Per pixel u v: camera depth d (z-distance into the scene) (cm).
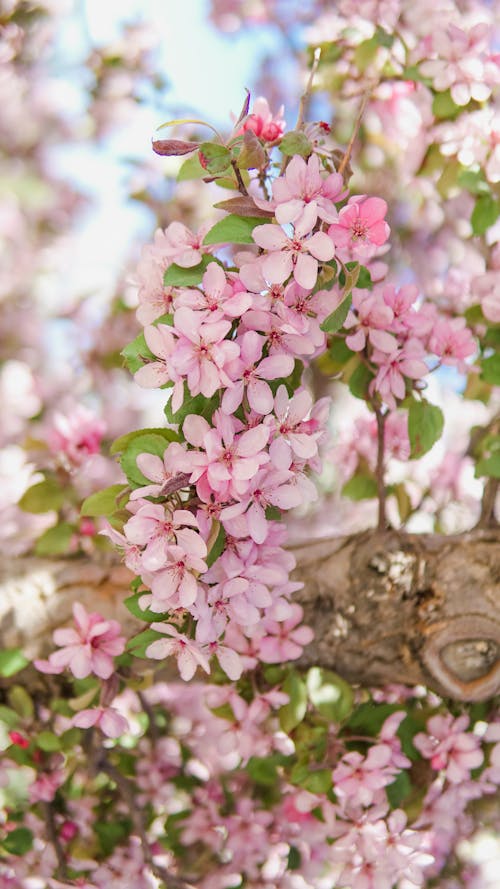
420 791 152
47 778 157
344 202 132
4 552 162
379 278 142
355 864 148
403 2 170
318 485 203
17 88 241
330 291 129
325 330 127
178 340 126
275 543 131
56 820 163
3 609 149
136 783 166
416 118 162
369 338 141
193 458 126
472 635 145
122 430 215
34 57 238
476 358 153
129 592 150
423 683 148
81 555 155
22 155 256
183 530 126
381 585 146
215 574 129
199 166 134
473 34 153
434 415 146
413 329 142
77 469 161
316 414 133
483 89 153
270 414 129
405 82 167
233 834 166
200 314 126
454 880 168
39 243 255
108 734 143
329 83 172
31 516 187
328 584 148
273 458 128
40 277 244
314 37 175
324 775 146
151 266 133
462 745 150
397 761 147
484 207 155
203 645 131
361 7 170
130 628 148
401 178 180
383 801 149
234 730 152
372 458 161
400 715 147
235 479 126
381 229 128
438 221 187
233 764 170
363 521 212
